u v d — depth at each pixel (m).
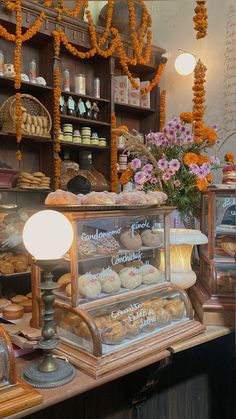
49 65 2.91
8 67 2.70
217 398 1.67
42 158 3.02
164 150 1.78
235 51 2.72
